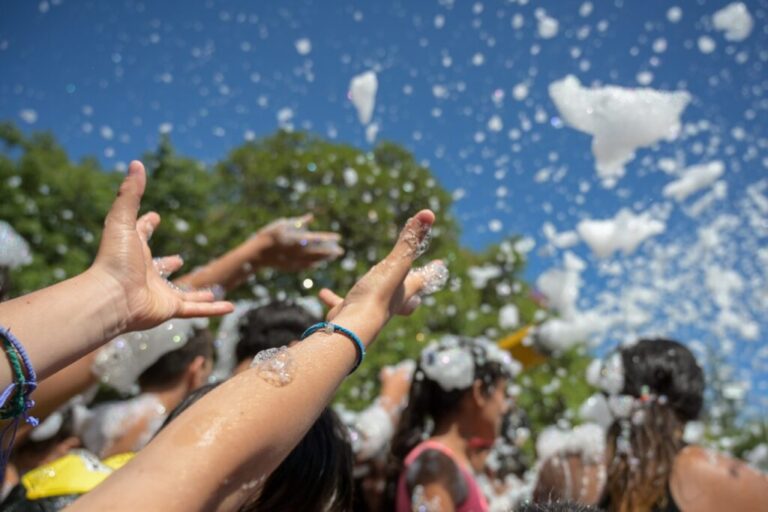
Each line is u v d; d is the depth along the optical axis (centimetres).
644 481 163
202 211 1028
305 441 110
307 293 605
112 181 1081
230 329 210
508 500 292
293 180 898
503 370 202
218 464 69
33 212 979
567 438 200
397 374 252
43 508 136
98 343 89
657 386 170
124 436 178
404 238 94
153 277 101
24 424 153
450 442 195
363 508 222
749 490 154
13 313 83
